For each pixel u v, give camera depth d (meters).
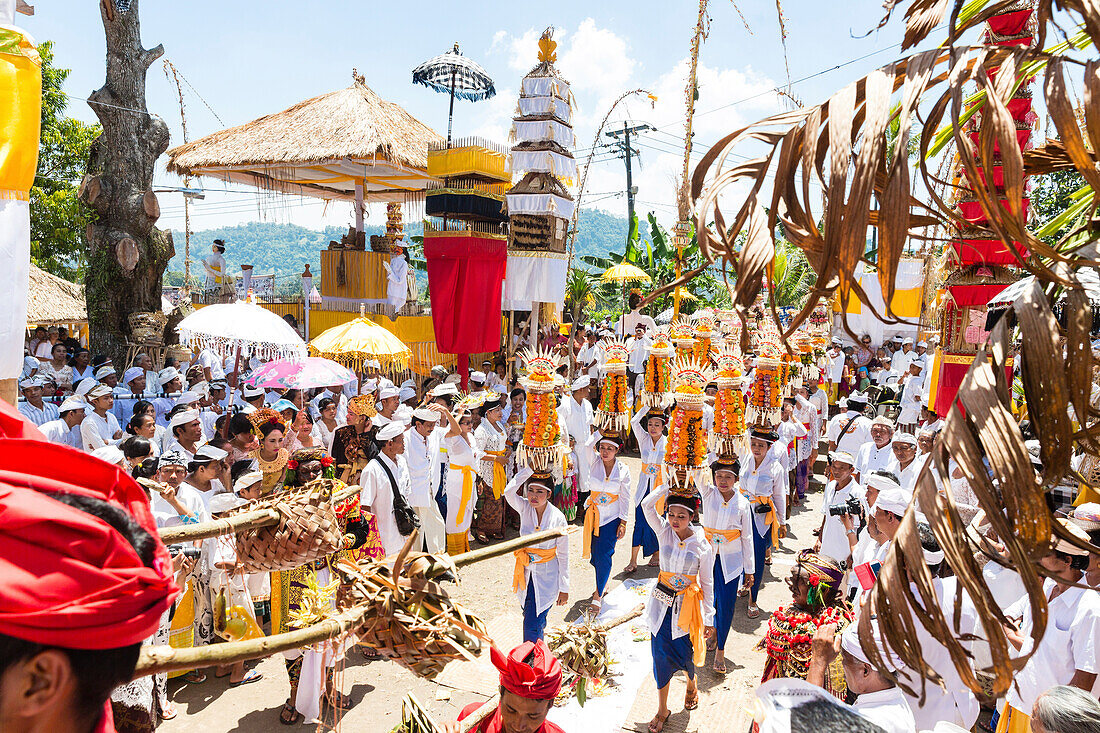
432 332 15.79
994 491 0.81
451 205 12.02
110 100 12.57
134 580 0.77
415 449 7.25
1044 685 3.25
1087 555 3.22
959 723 3.00
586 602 7.27
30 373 11.37
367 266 15.68
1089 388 0.86
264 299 18.34
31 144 3.64
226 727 5.01
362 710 5.27
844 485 6.23
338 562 1.49
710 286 20.80
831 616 3.69
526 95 12.77
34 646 0.70
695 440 5.70
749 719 5.12
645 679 5.69
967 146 0.84
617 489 6.86
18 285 3.62
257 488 5.50
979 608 0.80
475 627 1.46
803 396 10.94
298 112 16.45
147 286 13.10
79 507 0.81
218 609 4.99
